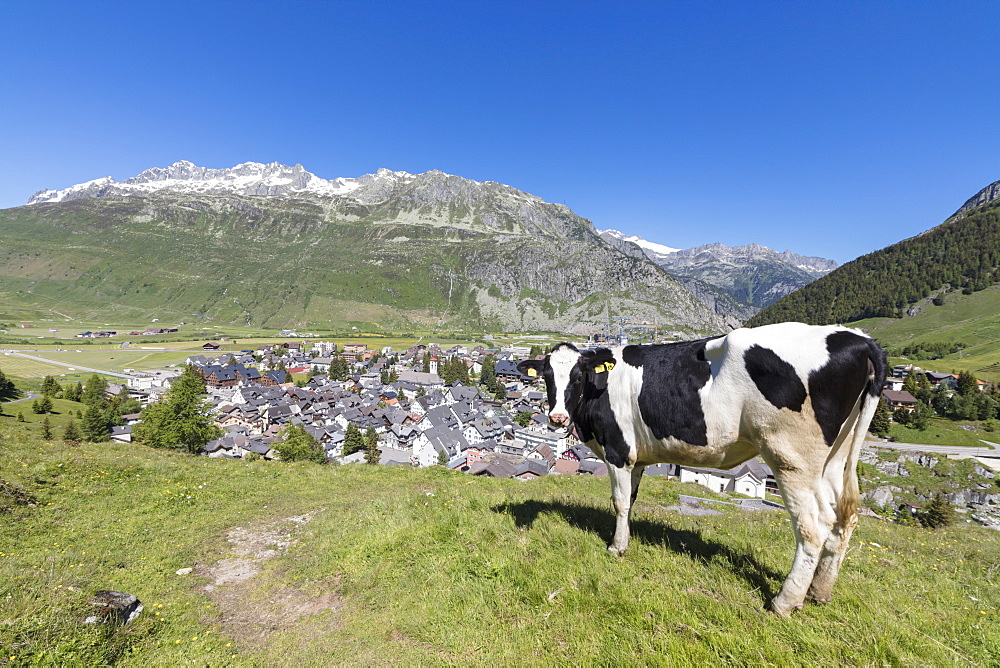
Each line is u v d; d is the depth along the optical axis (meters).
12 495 10.09
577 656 4.55
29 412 76.81
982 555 8.39
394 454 87.50
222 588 7.51
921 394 101.12
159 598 7.02
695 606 5.25
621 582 5.76
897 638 4.66
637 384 6.43
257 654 5.55
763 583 5.85
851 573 6.39
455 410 102.00
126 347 193.38
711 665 4.23
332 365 153.12
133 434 61.75
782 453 5.18
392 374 148.50
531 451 75.44
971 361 140.88
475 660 4.78
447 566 6.75
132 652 5.42
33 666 4.61
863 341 4.92
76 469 13.12
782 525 10.01
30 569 6.86
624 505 6.73
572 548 6.83
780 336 5.28
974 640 4.77
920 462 72.44
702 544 7.20
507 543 7.20
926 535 10.96
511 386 148.88
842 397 4.92
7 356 156.38
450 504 9.77
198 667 5.25
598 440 7.05
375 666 5.01
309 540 9.16
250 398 112.94
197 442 44.91
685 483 17.78
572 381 6.90
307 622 6.18
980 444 80.75
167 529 10.04
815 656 4.38
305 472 16.14
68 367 144.75
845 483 5.17
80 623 5.42
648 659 4.37
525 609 5.49
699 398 5.82
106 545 8.81
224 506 11.89
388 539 8.02
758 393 5.30
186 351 187.88
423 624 5.57
